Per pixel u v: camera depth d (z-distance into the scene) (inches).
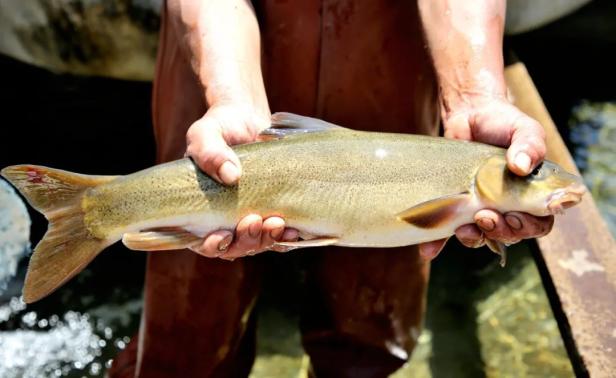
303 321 44.8
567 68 77.3
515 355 51.8
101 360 52.2
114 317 54.9
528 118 31.3
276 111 39.0
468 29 34.7
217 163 29.4
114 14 61.7
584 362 35.1
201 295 38.3
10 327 53.4
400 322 42.6
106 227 30.2
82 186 30.2
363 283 41.4
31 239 55.0
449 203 29.8
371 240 31.0
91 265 58.7
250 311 40.9
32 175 30.0
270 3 37.5
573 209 43.3
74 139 66.2
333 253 41.2
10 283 53.9
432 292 56.8
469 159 30.6
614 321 36.9
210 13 35.0
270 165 30.2
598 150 69.5
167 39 38.5
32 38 63.2
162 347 39.9
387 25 37.0
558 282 39.2
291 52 37.9
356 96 38.0
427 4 35.9
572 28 75.2
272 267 58.6
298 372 51.1
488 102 32.9
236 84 33.2
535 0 68.4
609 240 41.7
